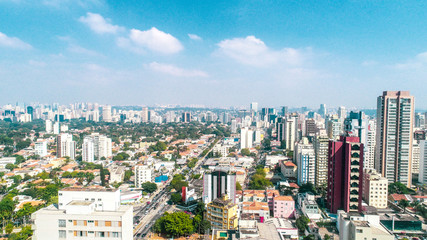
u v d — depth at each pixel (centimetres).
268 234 13888
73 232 11231
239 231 14150
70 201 12212
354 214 15512
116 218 11144
